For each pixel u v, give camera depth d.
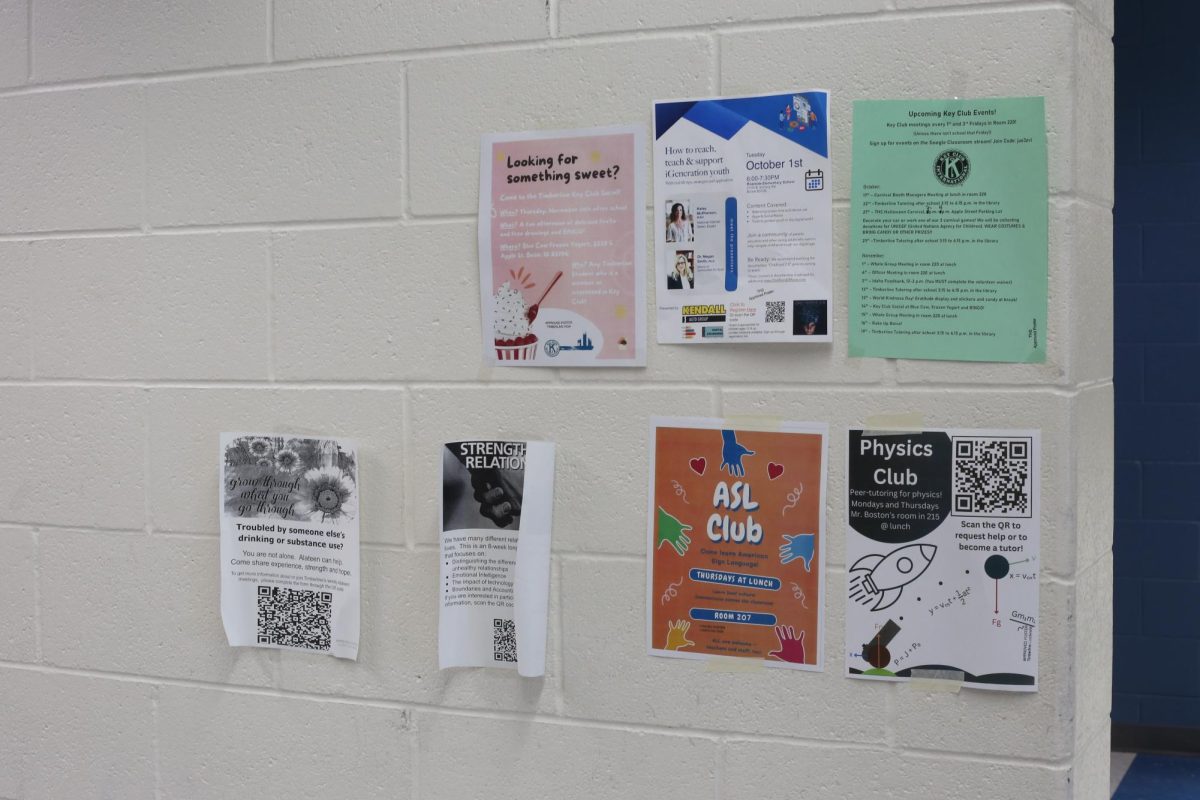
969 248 1.38
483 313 1.57
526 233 1.55
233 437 1.70
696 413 1.49
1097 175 1.46
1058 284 1.36
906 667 1.42
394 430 1.62
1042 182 1.36
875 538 1.43
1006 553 1.38
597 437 1.53
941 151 1.39
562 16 1.52
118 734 1.79
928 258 1.40
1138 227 3.31
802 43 1.43
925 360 1.41
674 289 1.49
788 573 1.46
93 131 1.76
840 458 1.44
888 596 1.43
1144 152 3.30
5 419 1.83
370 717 1.65
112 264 1.75
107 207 1.75
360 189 1.62
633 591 1.52
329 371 1.64
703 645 1.50
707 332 1.48
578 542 1.54
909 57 1.39
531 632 1.55
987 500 1.39
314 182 1.64
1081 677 1.41
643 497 1.51
